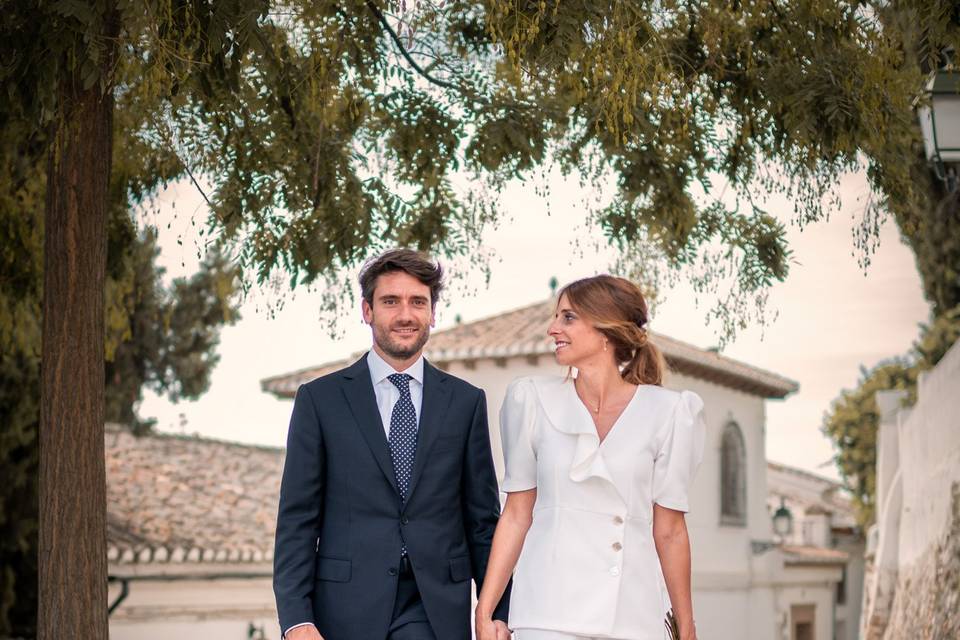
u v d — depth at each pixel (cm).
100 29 502
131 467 2219
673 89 612
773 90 646
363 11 646
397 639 410
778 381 2358
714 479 2227
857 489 3366
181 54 521
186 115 672
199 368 2094
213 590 1905
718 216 742
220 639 1900
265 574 1945
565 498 390
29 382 1389
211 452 2445
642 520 391
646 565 389
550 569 385
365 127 741
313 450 423
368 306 438
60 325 598
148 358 2075
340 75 661
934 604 1396
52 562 586
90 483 595
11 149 734
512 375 1873
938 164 750
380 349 436
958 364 1313
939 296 1855
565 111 712
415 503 422
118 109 767
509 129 684
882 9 629
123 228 809
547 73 530
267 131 696
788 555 2614
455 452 433
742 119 688
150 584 1831
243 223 694
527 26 516
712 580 2188
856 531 3416
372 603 409
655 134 630
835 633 3031
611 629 377
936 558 1445
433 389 439
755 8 649
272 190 702
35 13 520
